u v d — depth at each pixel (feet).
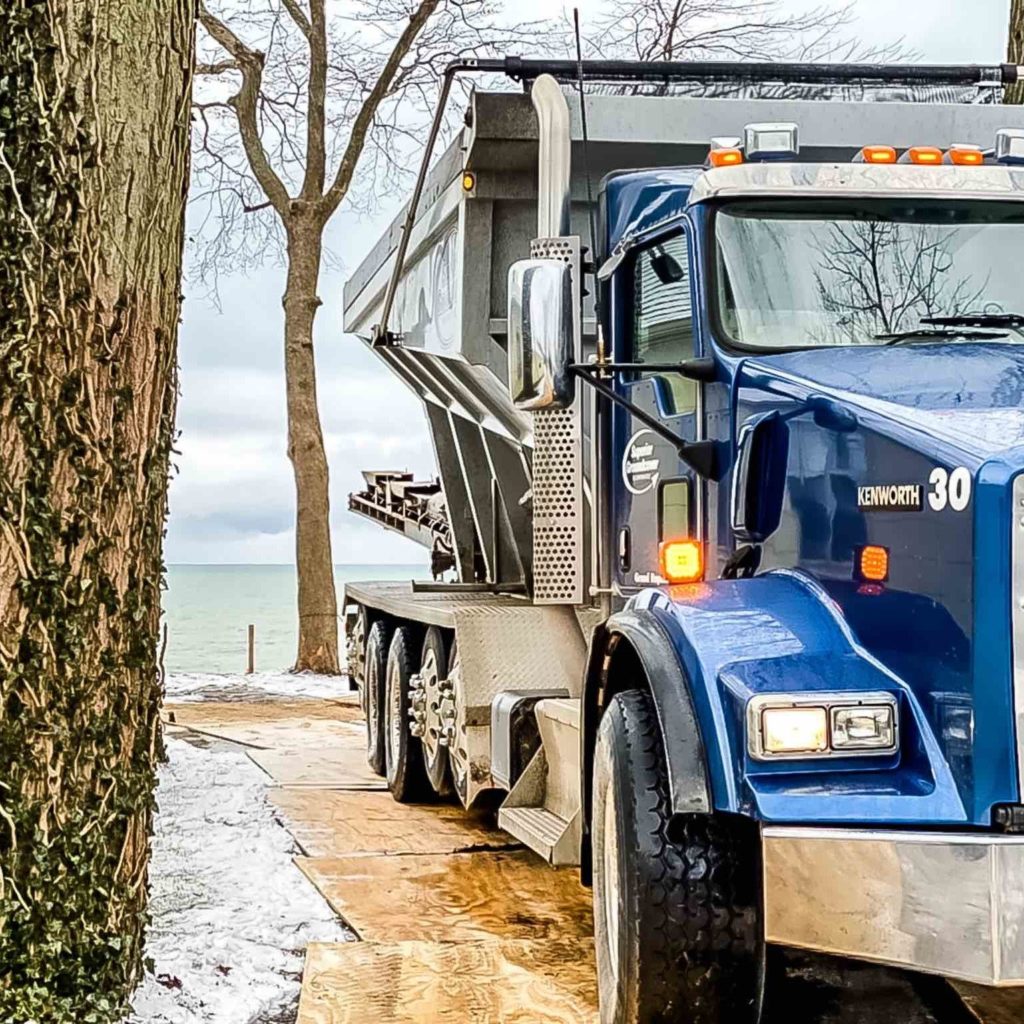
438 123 24.79
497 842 25.45
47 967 13.29
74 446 13.55
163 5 14.60
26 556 13.21
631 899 13.61
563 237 20.79
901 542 13.01
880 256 16.78
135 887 14.75
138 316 14.37
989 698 12.01
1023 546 11.99
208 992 16.53
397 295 31.89
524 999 16.55
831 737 12.40
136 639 14.49
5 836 13.12
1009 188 17.02
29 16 13.17
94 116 13.71
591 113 22.27
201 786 30.78
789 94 23.18
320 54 76.28
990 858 11.59
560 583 21.15
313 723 44.47
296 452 74.49
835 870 11.96
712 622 13.82
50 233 13.29
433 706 27.91
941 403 13.71
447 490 33.63
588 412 20.97
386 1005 16.39
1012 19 28.63
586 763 16.57
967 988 16.92
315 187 76.28
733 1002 13.60
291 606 372.79
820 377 14.84
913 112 22.79
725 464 16.22
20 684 13.17
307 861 23.70
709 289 16.66
